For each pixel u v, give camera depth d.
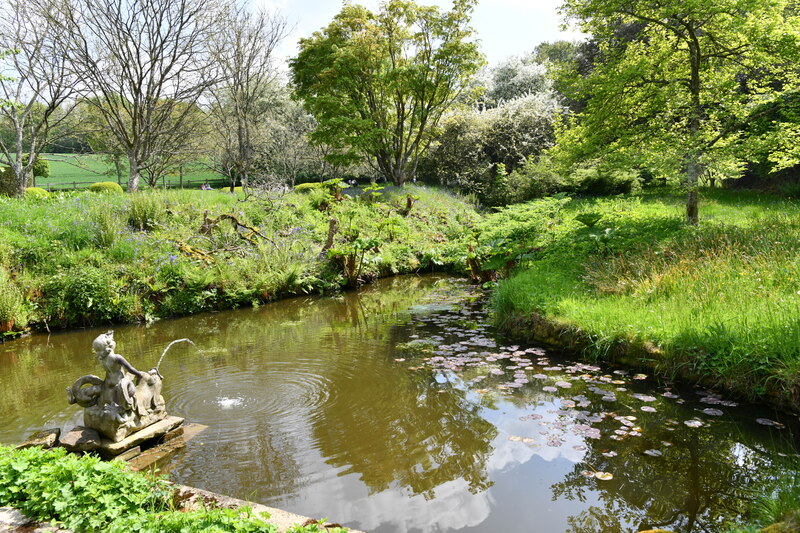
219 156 24.06
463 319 8.86
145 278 10.07
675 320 5.89
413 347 7.25
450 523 3.25
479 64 21.56
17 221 11.21
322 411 5.09
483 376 5.96
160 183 34.03
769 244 7.41
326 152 29.77
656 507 3.35
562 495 3.54
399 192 20.88
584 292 7.64
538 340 7.20
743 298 5.93
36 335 8.77
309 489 3.70
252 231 13.11
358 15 20.83
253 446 4.39
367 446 4.34
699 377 5.31
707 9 8.91
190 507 3.11
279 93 32.75
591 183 20.56
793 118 9.23
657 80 10.27
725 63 10.83
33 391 5.99
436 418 4.86
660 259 7.75
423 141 26.11
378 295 11.60
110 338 4.43
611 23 10.61
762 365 4.80
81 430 4.30
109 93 17.23
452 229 17.52
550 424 4.64
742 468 3.77
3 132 21.83
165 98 18.88
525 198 22.30
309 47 21.84
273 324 9.16
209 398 5.52
